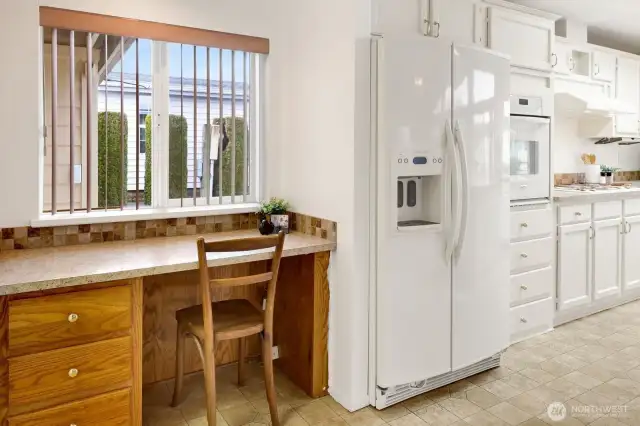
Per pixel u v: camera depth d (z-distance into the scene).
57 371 1.77
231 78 2.79
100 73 2.38
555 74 3.76
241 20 2.72
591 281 3.76
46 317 1.74
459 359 2.58
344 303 2.38
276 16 2.83
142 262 1.98
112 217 2.43
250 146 2.91
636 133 4.60
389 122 2.26
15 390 1.70
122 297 1.89
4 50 2.14
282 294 2.76
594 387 2.59
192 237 2.58
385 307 2.32
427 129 2.37
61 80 2.29
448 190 2.45
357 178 2.29
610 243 3.90
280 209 2.71
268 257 2.19
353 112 2.26
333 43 2.38
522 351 3.09
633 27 4.29
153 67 2.53
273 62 2.85
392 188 2.28
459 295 2.56
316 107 2.53
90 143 2.38
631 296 4.22
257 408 2.39
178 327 2.34
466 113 2.51
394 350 2.35
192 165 2.70
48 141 2.29
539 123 3.29
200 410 2.37
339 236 2.40
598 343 3.22
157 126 2.57
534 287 3.31
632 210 4.09
